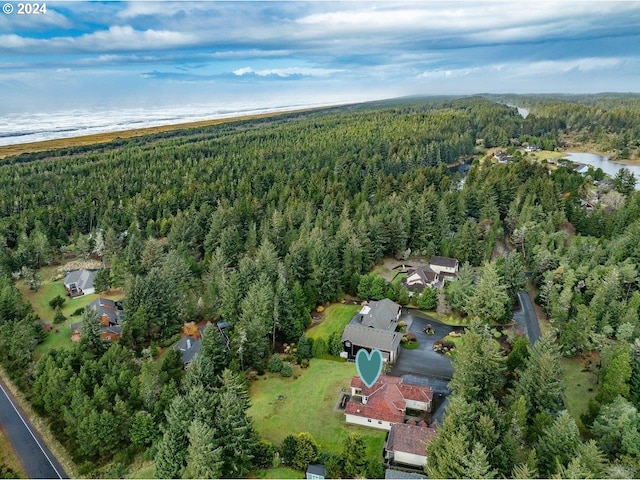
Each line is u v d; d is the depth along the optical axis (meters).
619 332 65.75
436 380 67.50
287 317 77.19
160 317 78.44
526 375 55.44
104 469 53.62
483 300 81.00
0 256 102.38
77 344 68.12
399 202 123.50
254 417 59.88
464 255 104.69
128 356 66.69
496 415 48.50
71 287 99.19
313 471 49.59
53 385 60.03
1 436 58.88
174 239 113.31
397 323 82.06
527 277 97.44
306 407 61.94
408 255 110.44
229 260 100.62
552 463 44.44
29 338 72.75
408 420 58.34
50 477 52.72
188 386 58.94
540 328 80.31
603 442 48.41
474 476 40.72
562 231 104.00
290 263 89.50
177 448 48.81
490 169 153.12
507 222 122.69
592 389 63.12
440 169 159.12
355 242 97.25
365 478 48.19
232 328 77.94
